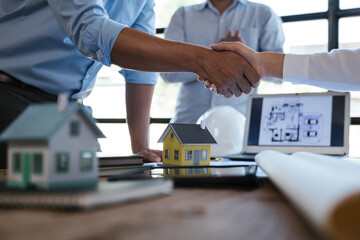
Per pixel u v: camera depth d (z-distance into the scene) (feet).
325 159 1.87
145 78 4.77
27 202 1.29
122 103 13.08
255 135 5.01
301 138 4.79
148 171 2.51
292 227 1.11
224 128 5.16
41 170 1.44
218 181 1.91
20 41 4.00
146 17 5.03
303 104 4.91
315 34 10.21
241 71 4.12
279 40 7.49
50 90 4.22
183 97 7.61
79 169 1.54
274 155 2.28
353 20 9.71
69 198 1.25
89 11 3.50
